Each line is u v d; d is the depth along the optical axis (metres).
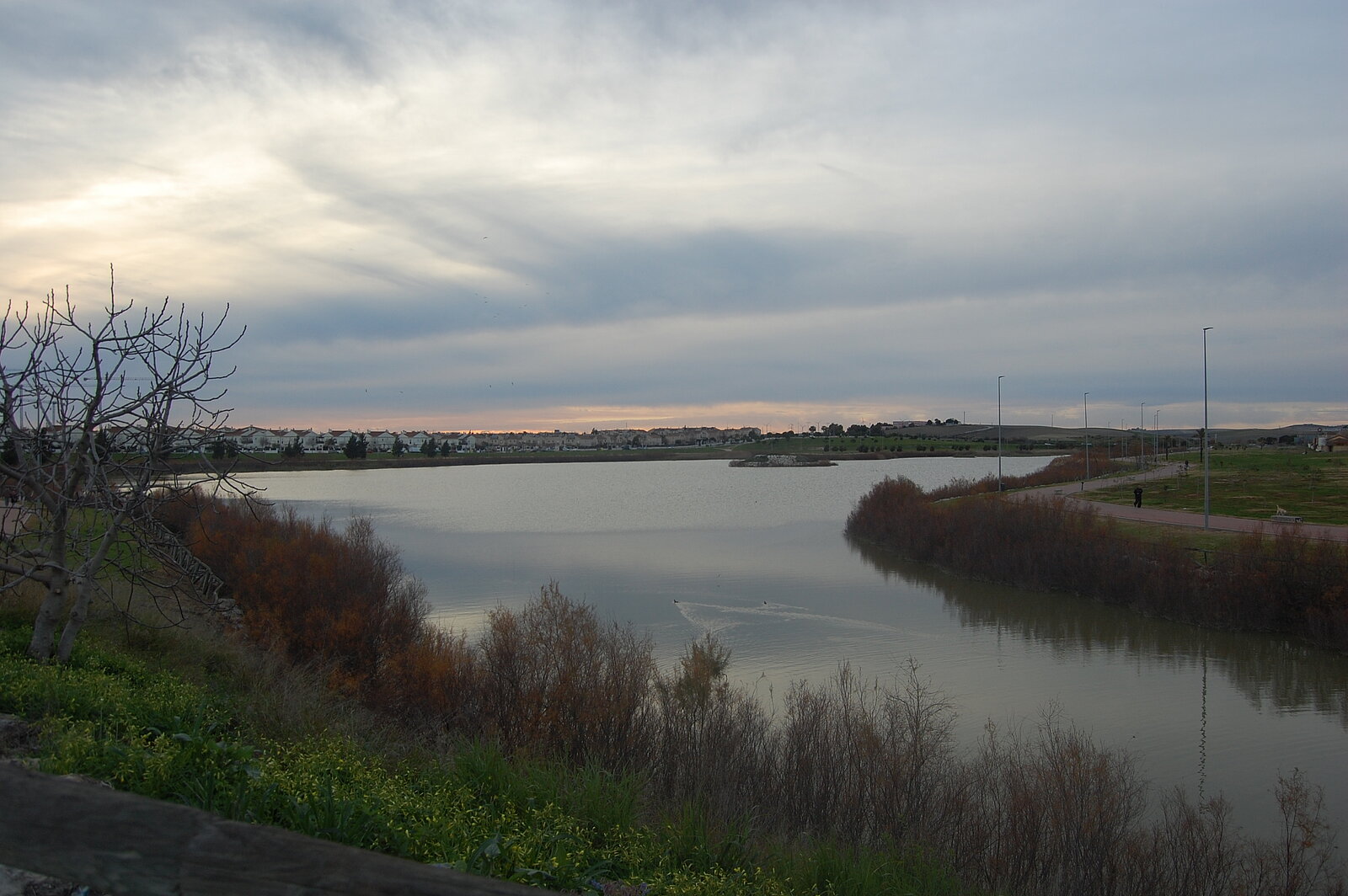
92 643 12.34
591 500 103.12
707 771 15.84
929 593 41.78
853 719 18.61
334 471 178.25
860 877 8.73
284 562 28.53
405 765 9.28
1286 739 21.53
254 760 6.65
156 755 6.14
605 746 17.89
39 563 11.31
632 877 6.86
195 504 12.54
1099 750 19.73
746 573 47.25
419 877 2.47
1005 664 28.80
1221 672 27.84
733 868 8.05
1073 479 87.94
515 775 9.12
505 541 61.91
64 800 2.65
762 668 27.67
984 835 14.94
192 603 19.95
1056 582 41.47
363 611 26.89
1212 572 35.44
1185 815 15.30
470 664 22.08
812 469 183.62
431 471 194.88
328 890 2.48
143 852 2.58
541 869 6.14
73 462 10.41
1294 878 14.21
